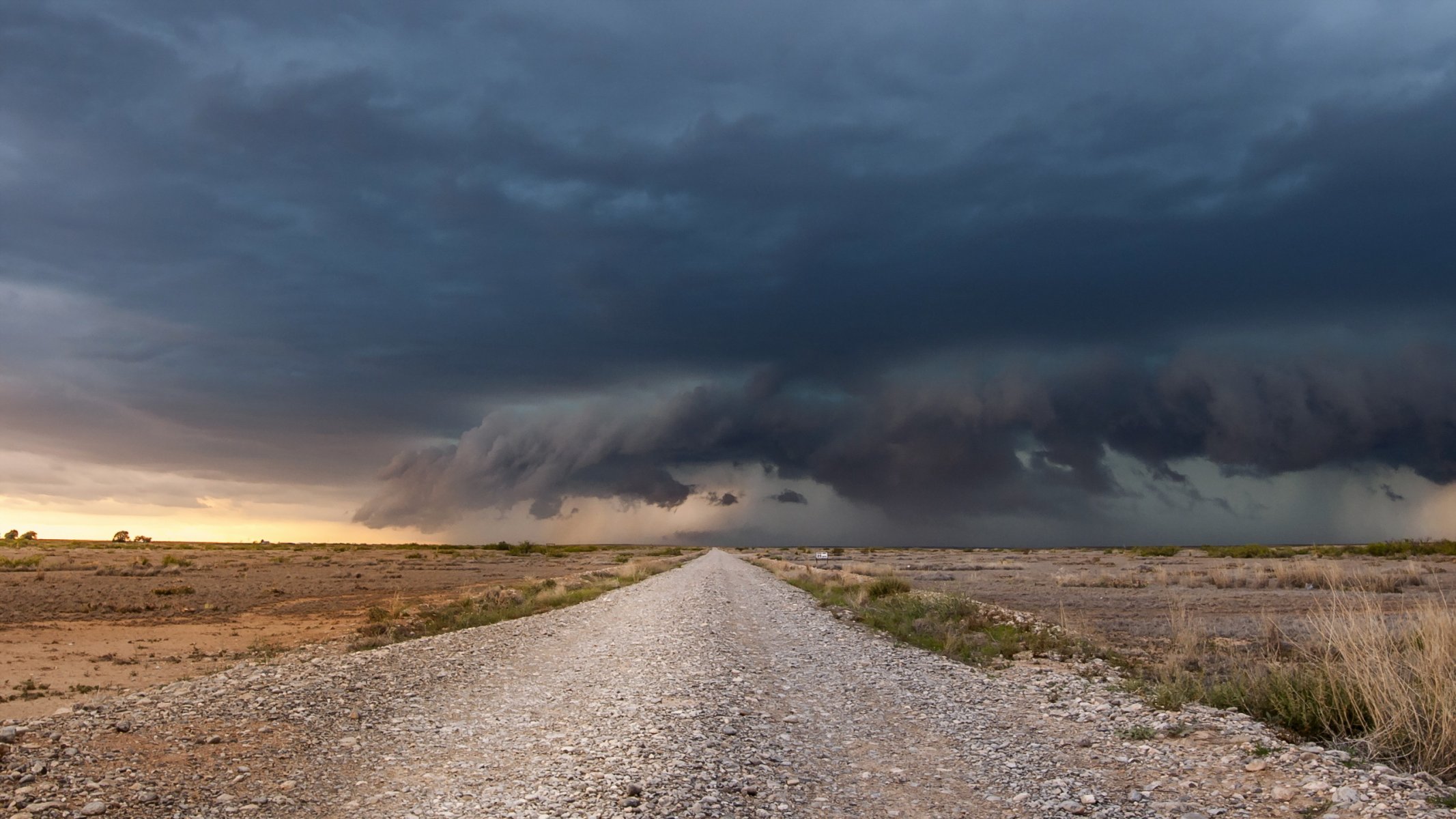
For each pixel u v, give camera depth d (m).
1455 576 38.72
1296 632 22.28
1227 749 9.41
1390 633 11.88
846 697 13.73
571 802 7.61
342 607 36.78
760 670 16.31
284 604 37.84
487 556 115.69
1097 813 7.74
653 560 110.31
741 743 10.03
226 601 38.72
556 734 10.66
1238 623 25.56
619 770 8.62
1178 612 29.00
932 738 10.83
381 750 9.99
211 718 10.93
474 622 27.67
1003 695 13.77
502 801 7.82
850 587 40.81
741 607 32.44
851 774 9.14
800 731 11.13
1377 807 7.26
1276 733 10.16
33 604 34.62
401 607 32.94
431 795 8.13
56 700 16.03
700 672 15.27
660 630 22.89
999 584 49.09
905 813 7.84
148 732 9.95
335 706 12.23
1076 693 13.48
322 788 8.39
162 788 7.98
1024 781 8.83
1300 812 7.45
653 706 12.01
